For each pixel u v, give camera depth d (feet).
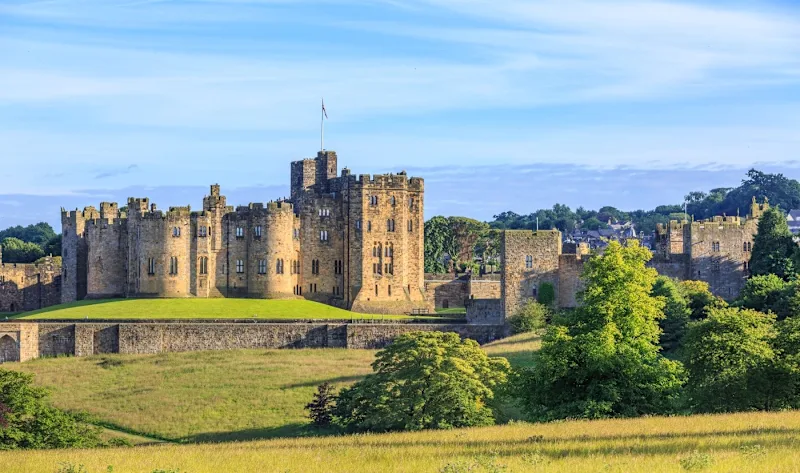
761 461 258.57
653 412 397.60
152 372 633.61
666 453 280.31
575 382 414.21
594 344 401.29
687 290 654.12
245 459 303.68
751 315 424.87
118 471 289.12
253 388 581.94
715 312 428.15
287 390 574.56
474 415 426.92
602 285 419.54
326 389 507.71
